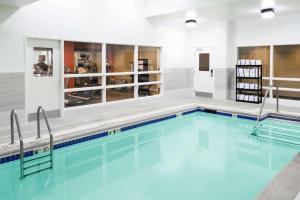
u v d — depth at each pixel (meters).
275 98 8.88
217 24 9.91
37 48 6.52
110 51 10.14
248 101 9.09
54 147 4.92
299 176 3.52
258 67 8.81
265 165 4.41
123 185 3.74
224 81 9.86
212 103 8.90
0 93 5.84
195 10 7.75
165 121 7.32
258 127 6.41
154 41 9.68
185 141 5.78
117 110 7.61
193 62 10.91
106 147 5.39
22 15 6.13
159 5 8.50
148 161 4.66
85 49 8.73
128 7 8.67
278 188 3.17
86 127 5.70
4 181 3.86
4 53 5.87
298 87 8.48
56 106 6.93
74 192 3.54
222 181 3.82
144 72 9.52
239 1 6.65
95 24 7.78
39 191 3.57
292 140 5.67
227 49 9.75
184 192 3.50
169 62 10.39
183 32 10.77
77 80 8.16
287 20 8.41
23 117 6.23
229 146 5.41
